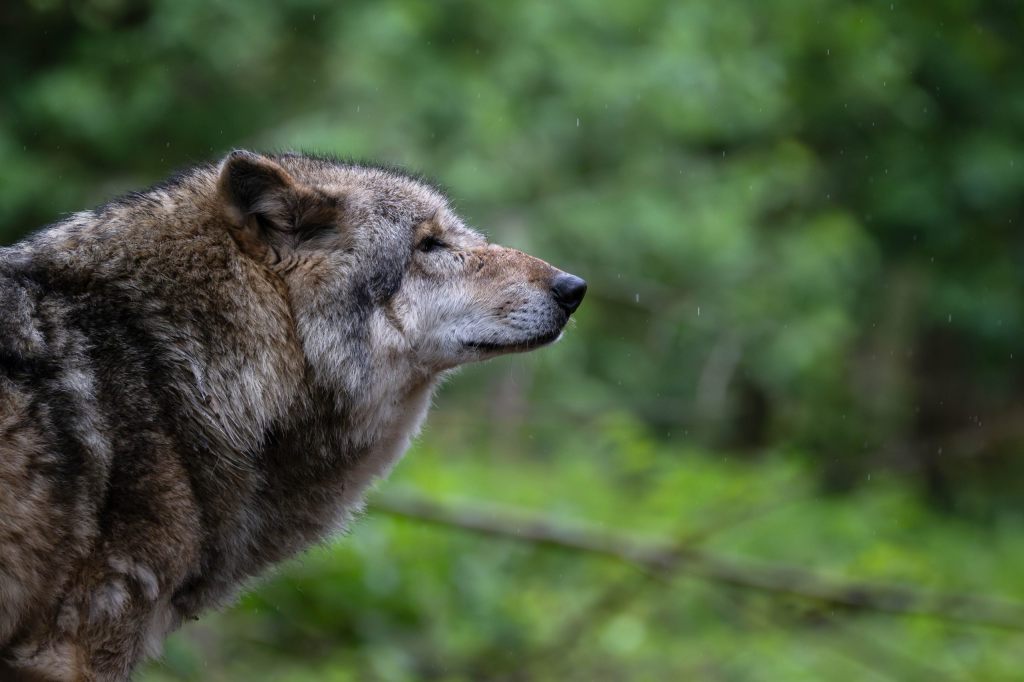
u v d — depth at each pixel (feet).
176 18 44.86
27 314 17.81
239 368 19.35
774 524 50.21
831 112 64.08
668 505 46.80
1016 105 68.59
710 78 52.11
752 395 66.85
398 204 21.43
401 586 35.37
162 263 19.03
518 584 41.47
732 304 53.52
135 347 18.38
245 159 19.61
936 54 67.15
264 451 19.80
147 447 18.04
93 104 44.19
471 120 48.78
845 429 68.49
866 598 37.32
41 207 43.80
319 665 33.17
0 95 44.39
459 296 21.72
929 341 77.77
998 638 43.70
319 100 49.03
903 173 66.80
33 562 17.26
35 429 17.29
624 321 59.11
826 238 56.90
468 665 35.24
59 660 17.54
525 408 54.19
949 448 72.59
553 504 44.73
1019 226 72.95
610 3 51.70
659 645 41.06
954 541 62.03
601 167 54.29
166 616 18.90
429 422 53.67
